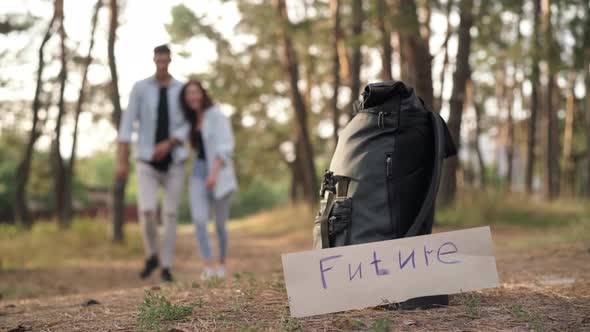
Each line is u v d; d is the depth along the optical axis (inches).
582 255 226.7
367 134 127.3
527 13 695.7
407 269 122.1
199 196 257.8
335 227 124.8
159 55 259.1
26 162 681.0
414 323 110.0
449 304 128.0
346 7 693.9
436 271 123.0
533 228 519.2
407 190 125.0
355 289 120.0
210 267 255.1
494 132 1286.9
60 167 653.9
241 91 1016.9
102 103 732.0
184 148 260.5
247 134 1235.2
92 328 122.3
